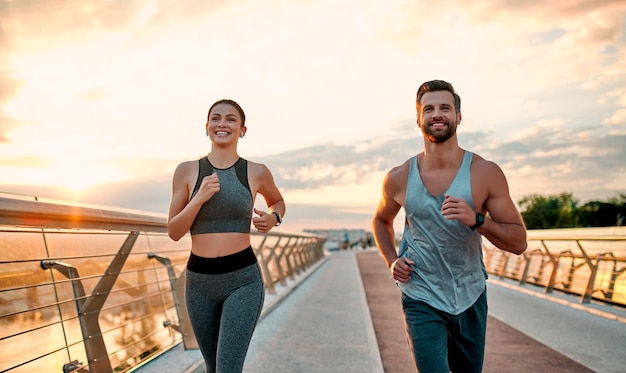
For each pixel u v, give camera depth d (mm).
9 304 2801
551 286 9547
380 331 6176
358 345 5316
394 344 5445
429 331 2441
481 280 2566
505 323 6711
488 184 2469
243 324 2602
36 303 2992
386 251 2791
